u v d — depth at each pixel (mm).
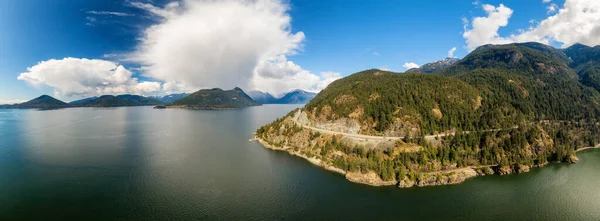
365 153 185250
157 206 125562
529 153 191125
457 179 157750
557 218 119938
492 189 148000
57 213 118250
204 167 183250
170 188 146000
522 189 148125
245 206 126875
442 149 177375
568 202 133875
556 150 198375
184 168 180125
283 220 115375
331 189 147125
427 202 132750
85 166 180875
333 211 123250
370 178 155875
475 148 185625
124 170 173875
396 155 175500
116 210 121438
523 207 128750
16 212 118625
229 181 157625
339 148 197625
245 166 187375
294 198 135750
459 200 135000
